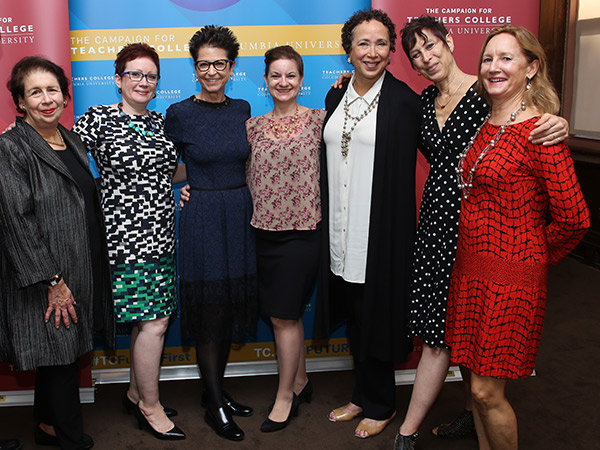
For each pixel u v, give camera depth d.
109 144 2.41
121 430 2.79
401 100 2.38
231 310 2.67
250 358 3.31
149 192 2.48
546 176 1.83
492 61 1.90
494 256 1.98
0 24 2.77
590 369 3.36
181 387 3.22
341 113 2.48
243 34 2.98
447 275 2.30
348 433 2.73
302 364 2.95
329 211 2.58
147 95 2.46
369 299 2.47
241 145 2.57
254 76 3.02
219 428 2.71
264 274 2.67
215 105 2.61
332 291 2.71
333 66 3.04
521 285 1.95
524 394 3.08
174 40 2.95
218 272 2.60
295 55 2.50
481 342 2.01
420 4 2.90
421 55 2.24
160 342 2.65
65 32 2.80
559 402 2.98
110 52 2.93
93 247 2.43
